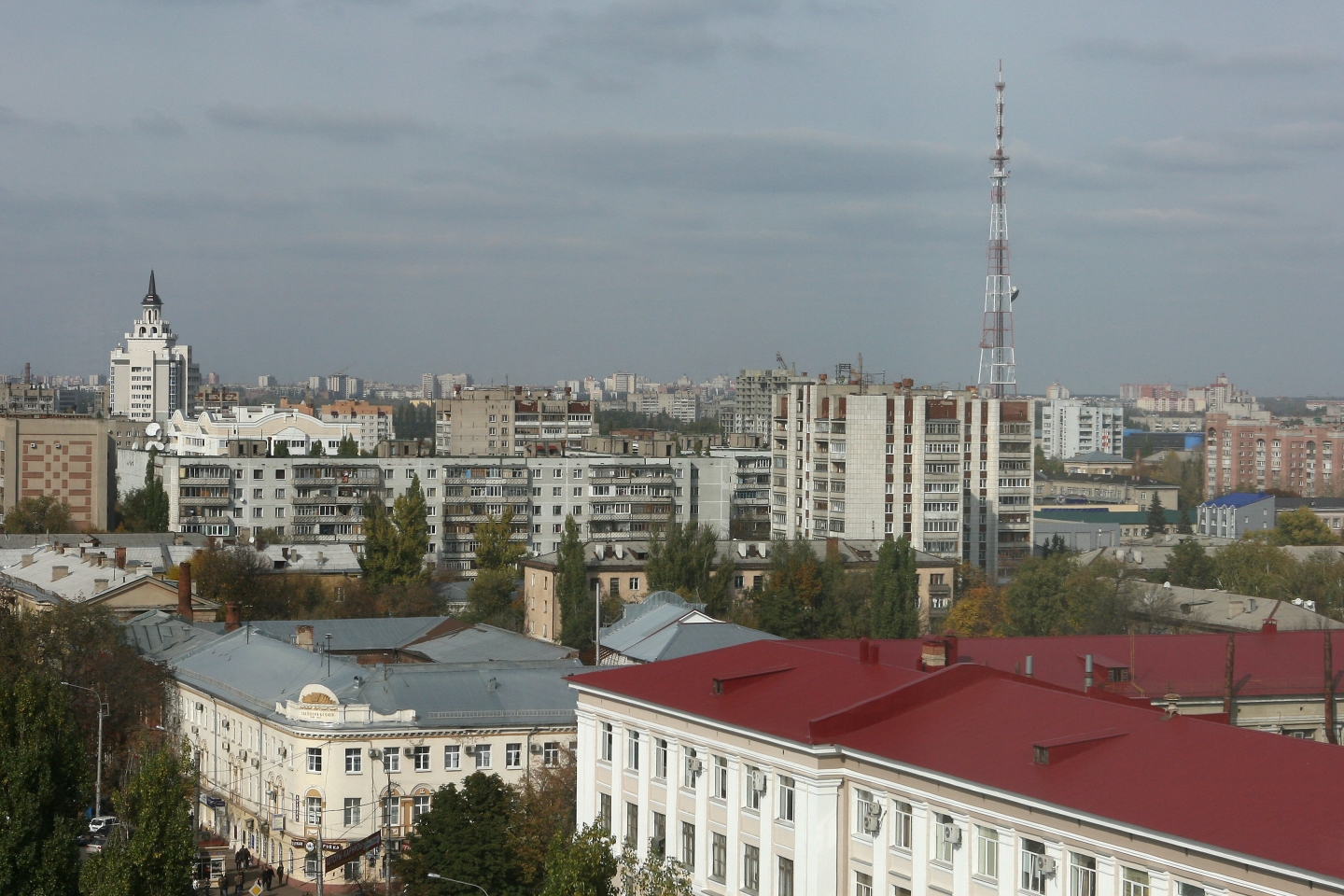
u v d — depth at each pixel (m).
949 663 98.81
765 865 81.31
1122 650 117.25
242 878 119.00
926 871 73.12
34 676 86.31
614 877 83.94
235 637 147.38
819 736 78.25
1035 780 68.19
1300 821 59.31
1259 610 177.50
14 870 80.88
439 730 119.62
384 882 116.81
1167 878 61.41
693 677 92.44
